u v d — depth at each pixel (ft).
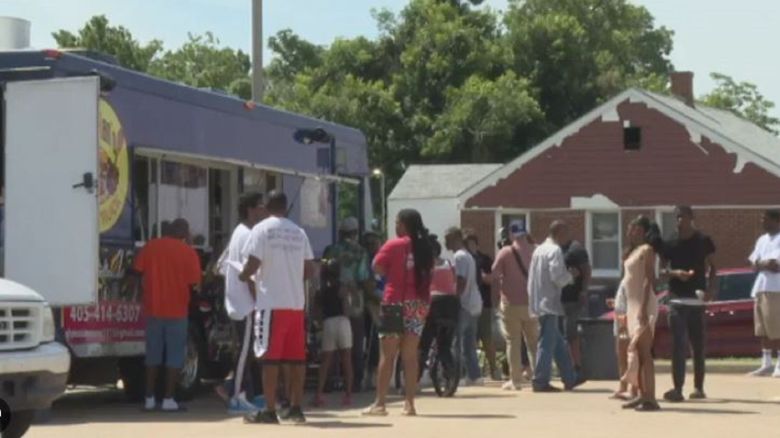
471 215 161.07
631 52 300.40
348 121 224.53
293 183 73.72
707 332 93.61
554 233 69.41
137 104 57.67
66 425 50.26
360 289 64.80
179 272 55.98
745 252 152.66
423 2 236.63
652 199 155.63
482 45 234.58
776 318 77.56
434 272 65.16
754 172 152.46
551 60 236.02
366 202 83.56
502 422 51.93
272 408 51.06
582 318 77.41
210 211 66.08
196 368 62.08
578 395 66.44
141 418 53.57
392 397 65.57
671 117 154.92
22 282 52.11
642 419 53.47
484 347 77.25
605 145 157.17
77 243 51.88
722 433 48.44
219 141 65.00
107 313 55.57
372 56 237.04
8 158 52.37
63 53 53.21
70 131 51.98
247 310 55.67
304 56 259.60
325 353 61.62
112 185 55.36
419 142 226.79
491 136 222.69
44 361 42.19
